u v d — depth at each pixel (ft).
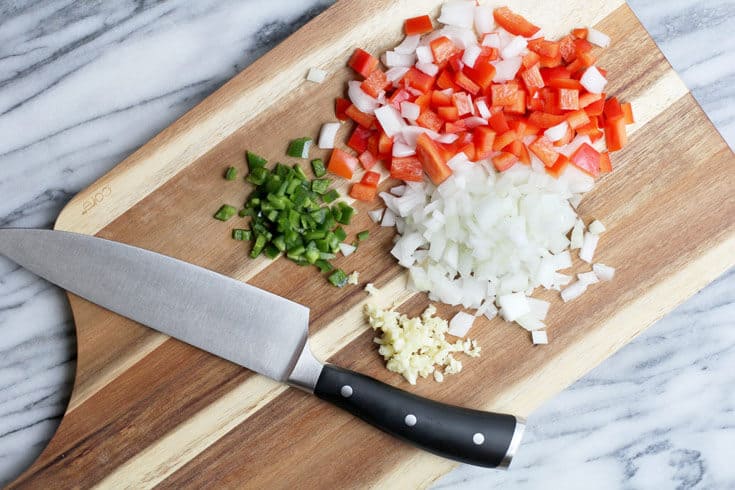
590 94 2.06
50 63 2.24
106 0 2.25
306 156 2.10
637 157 2.11
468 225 2.05
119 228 2.09
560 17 2.10
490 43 2.06
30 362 2.22
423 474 2.09
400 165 2.06
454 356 2.11
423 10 2.09
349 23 2.08
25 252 2.07
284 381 2.04
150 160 2.08
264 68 2.08
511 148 2.05
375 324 2.07
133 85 2.24
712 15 2.29
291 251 2.07
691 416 2.29
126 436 2.09
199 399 2.10
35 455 2.22
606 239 2.11
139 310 2.06
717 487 2.30
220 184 2.09
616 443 2.29
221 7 2.25
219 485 2.10
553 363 2.11
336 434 2.10
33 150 2.23
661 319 2.25
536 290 2.12
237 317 2.04
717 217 2.11
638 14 2.29
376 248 2.11
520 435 2.00
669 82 2.10
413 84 2.06
